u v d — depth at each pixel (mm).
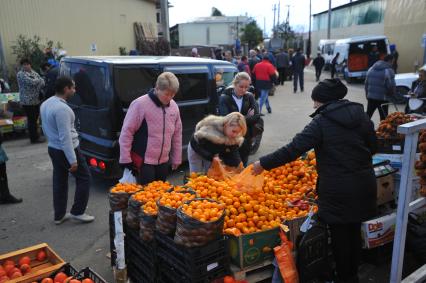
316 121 3219
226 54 19141
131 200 3586
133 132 4332
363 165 3217
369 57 22594
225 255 3219
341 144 3145
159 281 3434
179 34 55031
